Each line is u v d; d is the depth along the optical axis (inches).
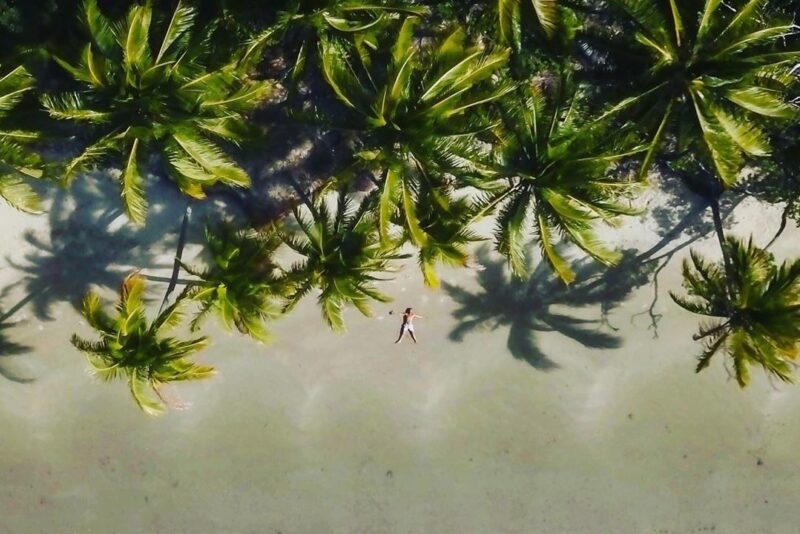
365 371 772.0
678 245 768.9
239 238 639.8
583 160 573.0
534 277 772.6
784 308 590.9
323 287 627.8
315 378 770.8
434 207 603.5
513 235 608.4
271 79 727.1
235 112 586.2
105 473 770.8
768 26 565.9
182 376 645.9
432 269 628.4
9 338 759.7
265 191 746.8
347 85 582.2
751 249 638.5
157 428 768.9
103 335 623.8
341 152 739.4
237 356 767.7
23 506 772.0
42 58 632.4
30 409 767.1
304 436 772.0
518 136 588.1
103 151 589.3
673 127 657.0
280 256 748.0
